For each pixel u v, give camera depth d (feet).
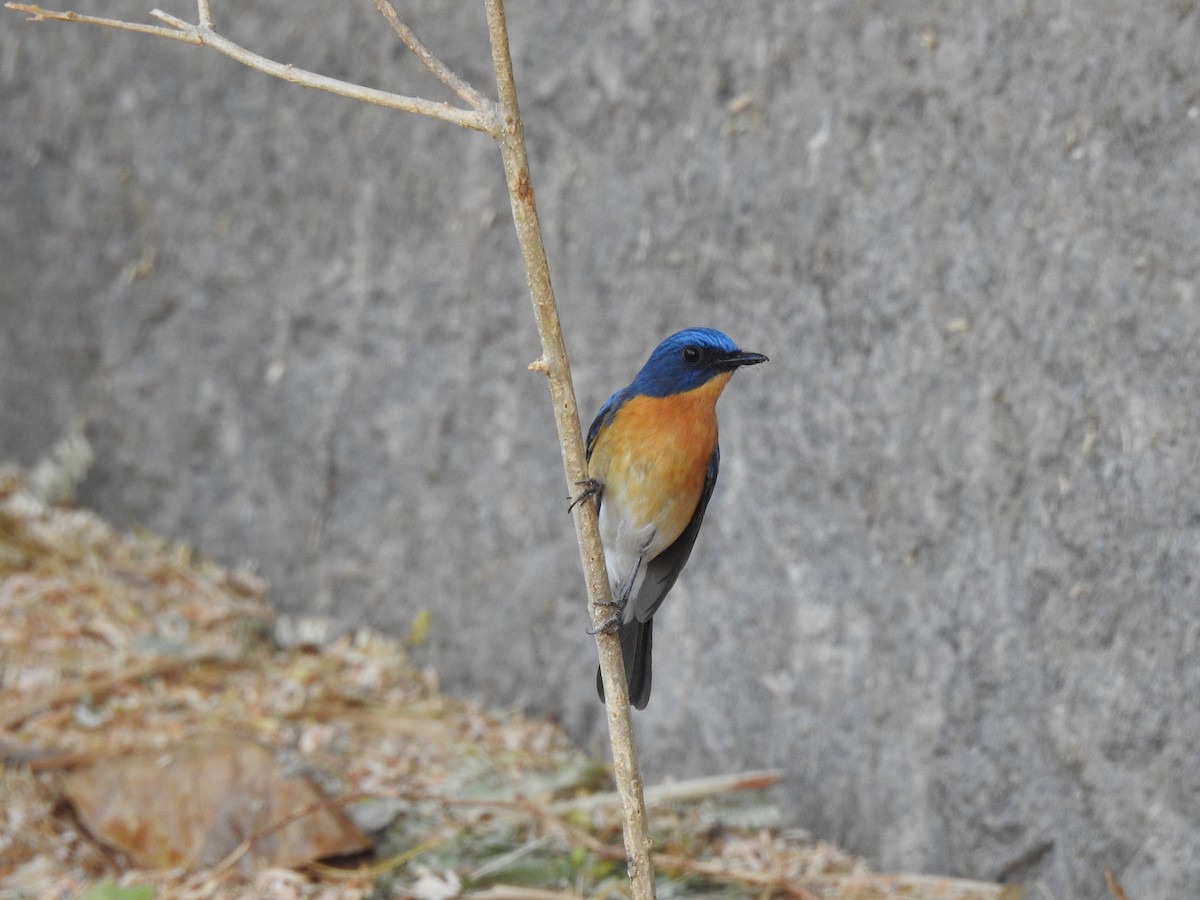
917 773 33.58
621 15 39.22
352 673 44.29
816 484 35.53
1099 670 30.17
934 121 32.71
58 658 41.98
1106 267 29.76
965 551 32.53
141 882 31.55
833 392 34.99
